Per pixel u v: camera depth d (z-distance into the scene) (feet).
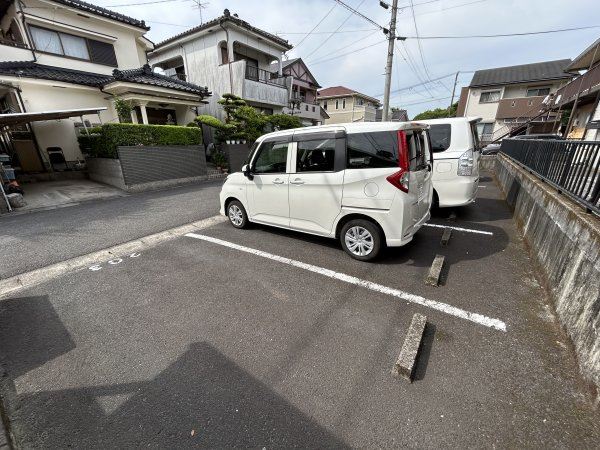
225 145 39.55
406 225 10.03
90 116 33.86
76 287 9.94
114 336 7.44
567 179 10.06
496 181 29.19
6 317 8.36
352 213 10.82
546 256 9.52
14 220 18.58
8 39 33.60
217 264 11.44
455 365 6.21
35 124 30.66
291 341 7.11
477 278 9.80
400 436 4.81
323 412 5.26
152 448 4.72
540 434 4.75
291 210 12.58
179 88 35.68
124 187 27.50
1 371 6.40
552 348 6.58
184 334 7.44
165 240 14.29
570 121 39.68
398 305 8.46
